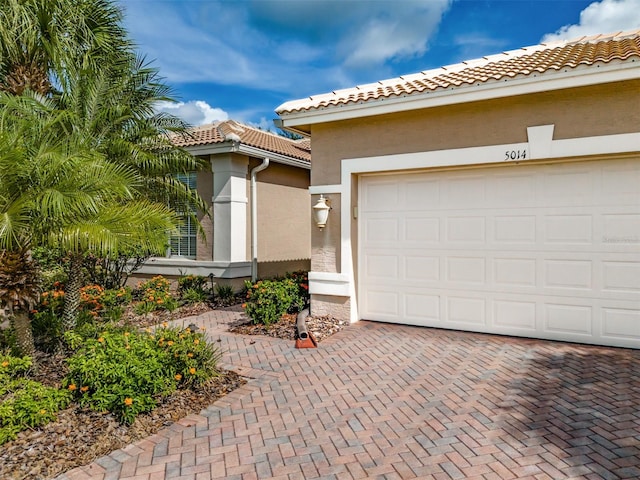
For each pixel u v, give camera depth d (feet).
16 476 12.86
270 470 13.23
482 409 16.72
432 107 26.53
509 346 24.43
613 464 12.91
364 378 20.31
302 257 54.29
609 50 24.64
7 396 16.83
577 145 23.53
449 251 28.17
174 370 19.01
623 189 23.52
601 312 24.17
